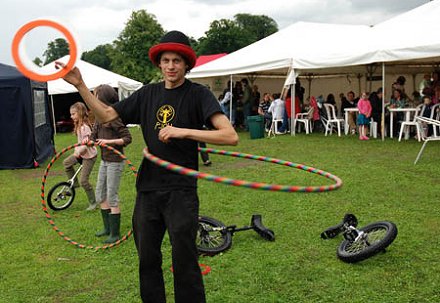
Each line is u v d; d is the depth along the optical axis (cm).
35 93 1225
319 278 414
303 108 1862
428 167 899
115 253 499
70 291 409
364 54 1367
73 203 746
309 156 1126
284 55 1619
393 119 1515
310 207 650
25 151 1136
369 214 607
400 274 415
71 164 715
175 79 293
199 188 802
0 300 391
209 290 397
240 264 451
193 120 293
